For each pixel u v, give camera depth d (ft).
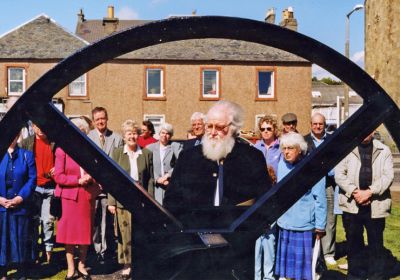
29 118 4.76
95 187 18.34
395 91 116.37
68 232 18.08
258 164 9.04
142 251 5.12
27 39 98.27
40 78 4.67
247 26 4.69
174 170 8.80
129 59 96.84
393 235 24.45
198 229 5.27
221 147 8.84
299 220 15.79
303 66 100.12
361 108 5.09
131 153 18.49
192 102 98.58
